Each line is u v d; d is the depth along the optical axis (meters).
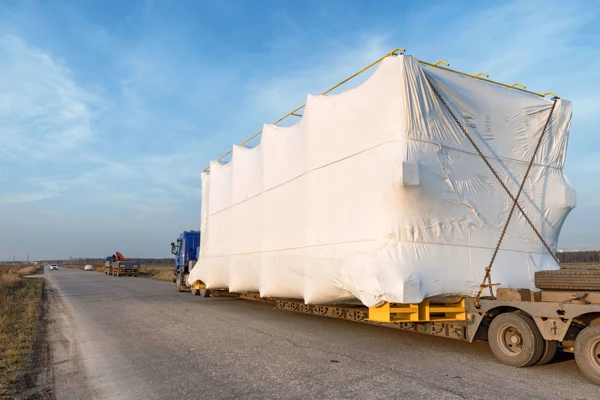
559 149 9.02
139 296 20.59
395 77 7.62
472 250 7.77
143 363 7.27
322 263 8.98
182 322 11.78
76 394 5.75
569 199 8.83
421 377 6.01
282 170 11.08
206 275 17.25
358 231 8.08
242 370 6.59
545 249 8.63
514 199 8.09
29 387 6.12
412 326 8.17
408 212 7.36
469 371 6.30
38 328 11.36
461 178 7.83
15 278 36.47
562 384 5.62
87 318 13.06
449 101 7.96
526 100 8.80
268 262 11.41
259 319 12.26
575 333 6.05
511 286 7.86
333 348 8.10
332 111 9.17
